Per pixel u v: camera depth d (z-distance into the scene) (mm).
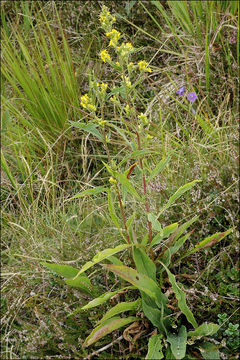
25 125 3168
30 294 2244
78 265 2230
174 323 1837
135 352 1863
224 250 2027
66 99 3094
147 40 3320
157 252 2145
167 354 1769
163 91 2994
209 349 1750
